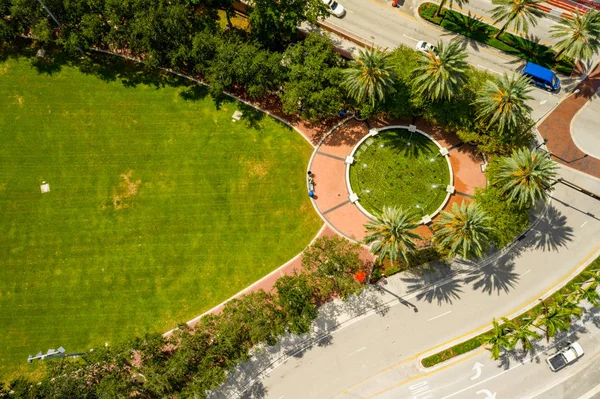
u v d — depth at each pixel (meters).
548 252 66.81
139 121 70.69
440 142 70.44
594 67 75.06
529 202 62.91
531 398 61.53
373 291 65.00
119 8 66.50
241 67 65.12
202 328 57.31
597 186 69.75
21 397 53.53
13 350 61.28
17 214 66.31
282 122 71.31
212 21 70.88
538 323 60.25
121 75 72.75
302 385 61.69
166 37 67.38
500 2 70.56
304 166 69.38
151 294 63.72
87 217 66.38
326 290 59.62
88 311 62.94
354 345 63.09
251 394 61.34
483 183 68.50
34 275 64.06
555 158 70.75
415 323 63.88
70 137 69.75
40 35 66.81
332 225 66.75
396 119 71.38
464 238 55.94
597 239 67.31
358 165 69.25
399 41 77.06
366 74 61.00
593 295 58.41
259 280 64.62
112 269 64.44
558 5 78.44
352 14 78.69
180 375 54.94
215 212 67.00
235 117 71.19
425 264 65.56
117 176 68.25
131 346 55.34
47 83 71.88
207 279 64.50
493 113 62.44
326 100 64.50
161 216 66.69
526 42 76.56
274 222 66.81
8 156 68.69
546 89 73.88
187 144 69.81
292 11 67.12
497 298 64.81
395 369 62.34
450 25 77.62
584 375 62.16
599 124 72.50
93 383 55.53
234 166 69.00
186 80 72.88
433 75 61.19
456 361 62.56
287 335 63.25
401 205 67.31
